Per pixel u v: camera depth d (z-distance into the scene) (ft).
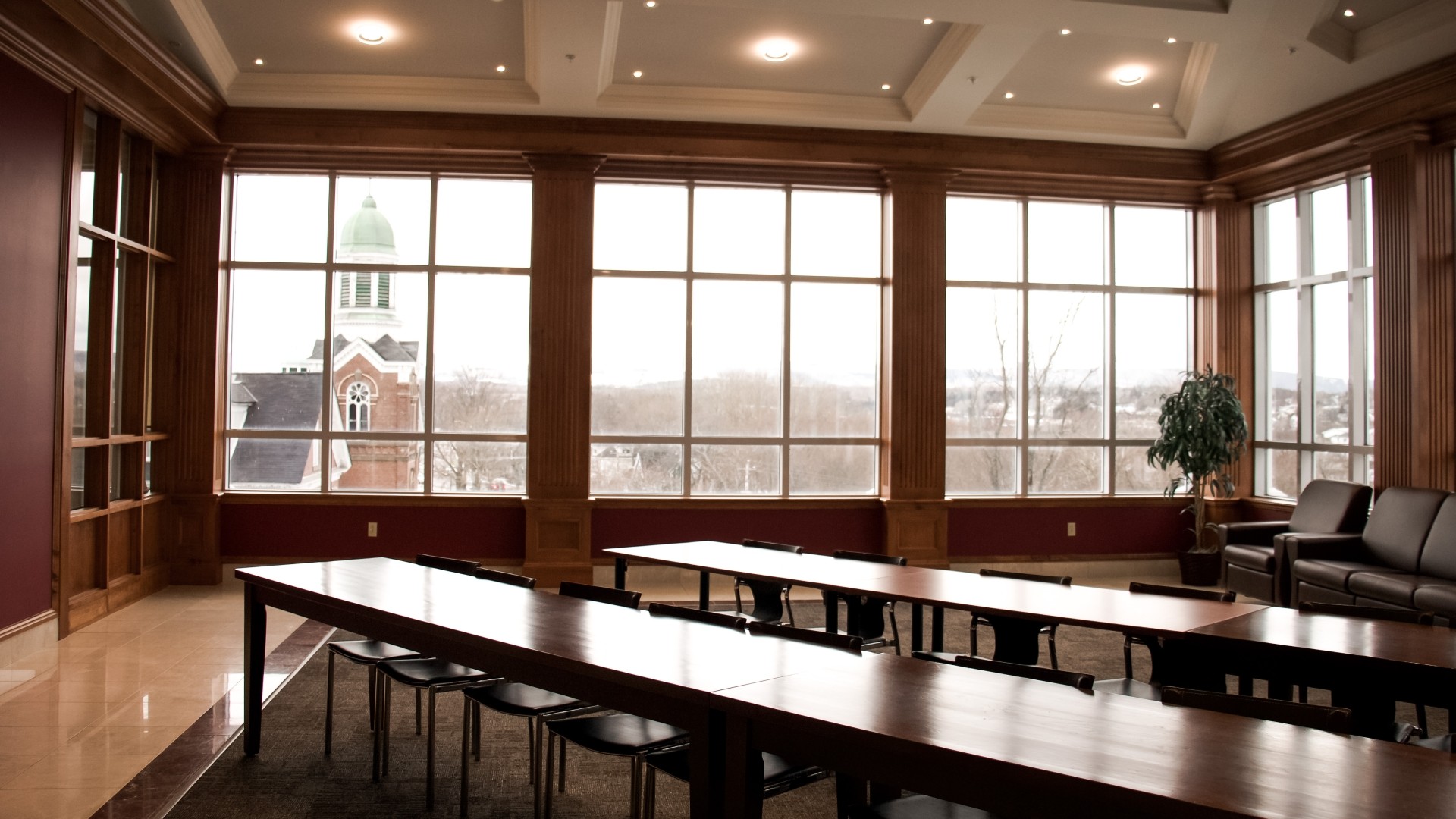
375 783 12.25
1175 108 27.68
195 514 25.98
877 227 28.81
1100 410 30.04
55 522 19.47
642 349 27.86
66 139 19.58
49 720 14.69
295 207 27.04
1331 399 27.12
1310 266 27.76
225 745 13.61
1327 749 6.70
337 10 21.97
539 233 26.58
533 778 11.61
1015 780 6.24
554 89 24.47
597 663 8.95
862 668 8.93
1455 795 5.77
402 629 11.25
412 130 25.85
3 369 17.65
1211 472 28.48
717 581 27.99
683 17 22.47
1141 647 20.27
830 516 28.14
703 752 8.05
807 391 28.48
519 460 27.35
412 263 27.25
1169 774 6.09
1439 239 23.12
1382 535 22.09
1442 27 20.74
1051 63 25.04
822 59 24.47
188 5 21.39
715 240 28.19
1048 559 29.09
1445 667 9.84
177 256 25.79
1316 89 24.35
